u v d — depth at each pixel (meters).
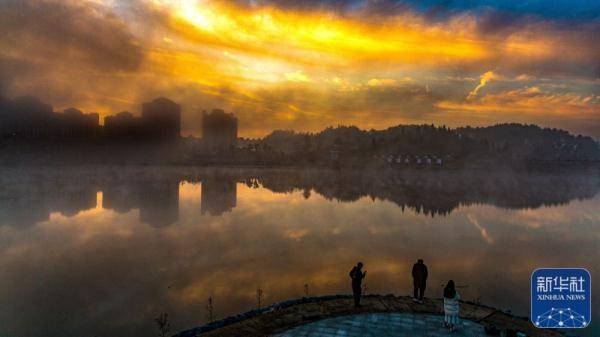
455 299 14.05
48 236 58.25
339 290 34.59
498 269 41.84
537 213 98.19
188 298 31.94
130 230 64.50
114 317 27.67
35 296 31.66
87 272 39.22
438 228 70.31
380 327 14.39
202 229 66.12
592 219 86.50
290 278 38.06
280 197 133.88
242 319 16.19
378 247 52.94
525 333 14.56
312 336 13.59
